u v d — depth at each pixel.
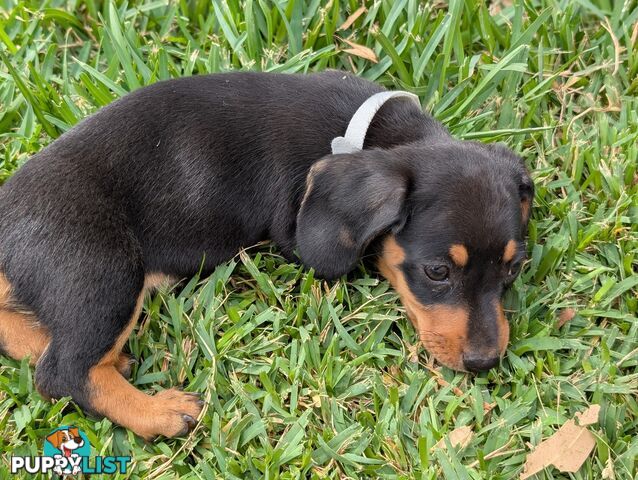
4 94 0.82
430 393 0.71
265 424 0.69
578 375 0.71
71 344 0.68
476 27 0.85
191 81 0.74
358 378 0.71
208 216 0.73
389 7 0.85
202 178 0.72
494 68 0.81
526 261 0.75
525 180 0.71
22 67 0.84
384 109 0.75
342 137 0.72
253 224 0.74
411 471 0.67
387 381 0.71
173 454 0.68
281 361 0.71
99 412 0.68
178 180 0.72
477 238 0.67
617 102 0.83
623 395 0.70
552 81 0.83
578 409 0.70
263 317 0.73
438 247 0.68
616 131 0.81
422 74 0.83
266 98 0.74
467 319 0.69
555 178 0.80
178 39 0.85
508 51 0.84
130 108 0.72
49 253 0.68
